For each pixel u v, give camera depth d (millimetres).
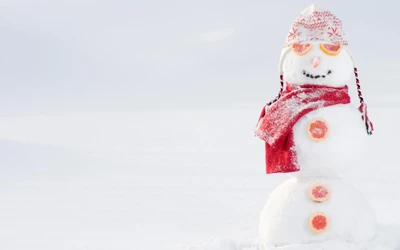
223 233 6062
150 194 8266
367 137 4801
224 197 7926
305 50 4738
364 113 4777
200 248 5023
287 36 4969
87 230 6406
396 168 10047
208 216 6883
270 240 4703
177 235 6059
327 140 4566
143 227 6465
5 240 6027
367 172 9703
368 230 4641
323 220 4523
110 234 6211
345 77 4793
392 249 4559
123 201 7855
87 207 7547
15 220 6902
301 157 4656
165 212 7156
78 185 9086
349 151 4621
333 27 4770
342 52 4762
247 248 4805
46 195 8352
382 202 7316
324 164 4633
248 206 7336
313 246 4465
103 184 9133
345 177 9258
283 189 4844
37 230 6434
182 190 8492
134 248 5609
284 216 4652
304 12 4992
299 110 4641
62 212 7281
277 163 4746
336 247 4430
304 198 4652
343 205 4598
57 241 5965
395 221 6203
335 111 4656
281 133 4648
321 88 4730
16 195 8391
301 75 4777
